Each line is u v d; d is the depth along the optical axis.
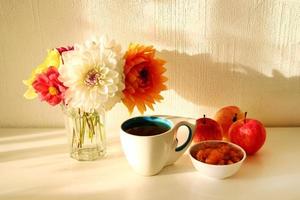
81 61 0.57
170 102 0.78
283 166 0.64
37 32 0.74
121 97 0.61
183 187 0.59
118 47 0.62
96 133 0.67
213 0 0.70
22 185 0.60
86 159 0.67
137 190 0.58
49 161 0.67
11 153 0.70
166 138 0.59
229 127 0.72
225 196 0.56
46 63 0.62
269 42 0.73
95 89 0.57
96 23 0.73
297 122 0.79
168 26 0.72
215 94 0.77
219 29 0.72
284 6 0.70
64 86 0.58
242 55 0.74
